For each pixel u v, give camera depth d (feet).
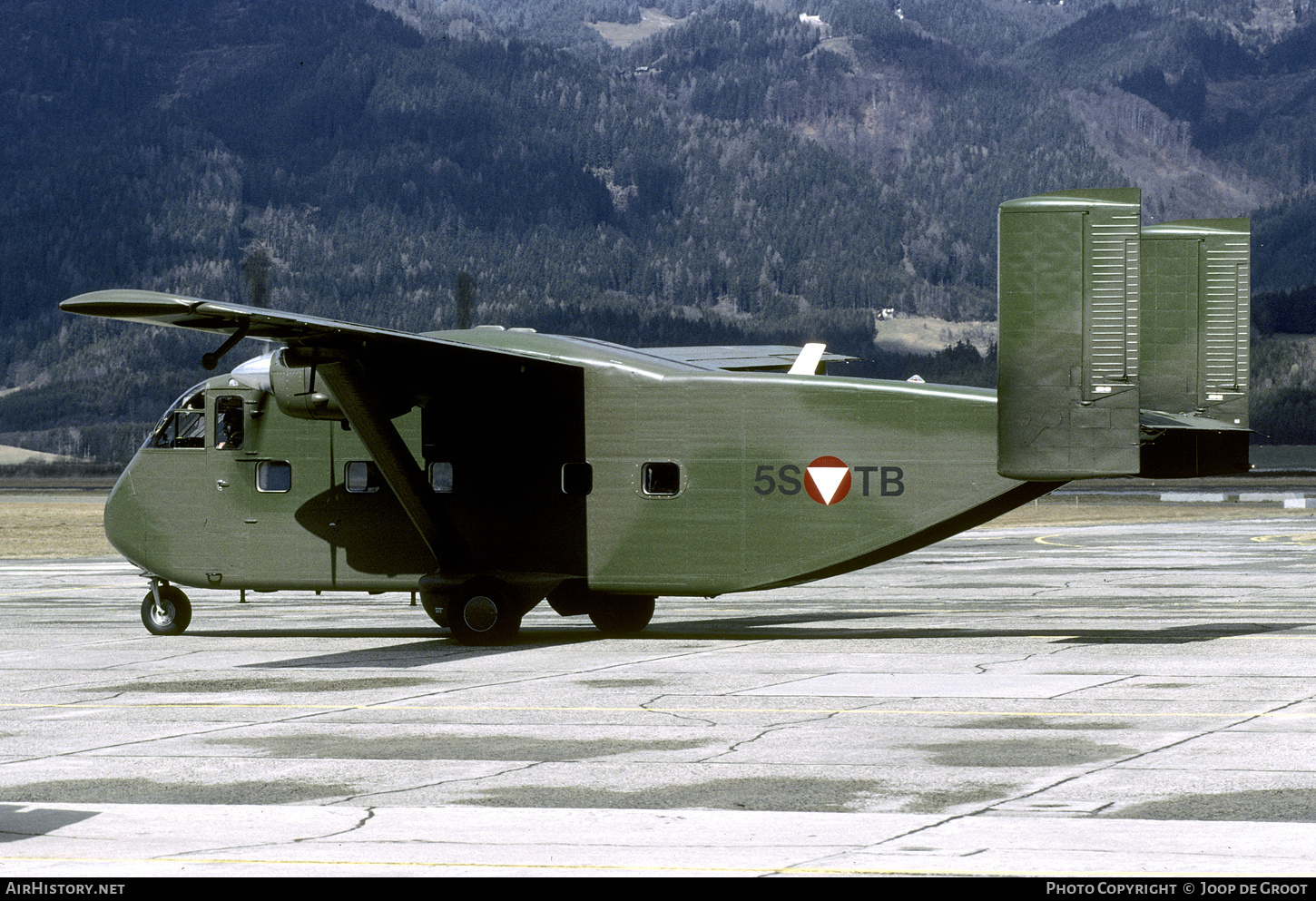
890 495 145.89
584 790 77.15
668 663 131.95
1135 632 155.43
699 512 148.97
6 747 92.32
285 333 134.72
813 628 166.71
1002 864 60.44
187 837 67.15
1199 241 146.61
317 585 159.53
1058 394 135.64
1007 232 136.77
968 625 166.50
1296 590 217.56
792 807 72.59
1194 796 73.72
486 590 149.38
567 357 152.76
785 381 148.15
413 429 154.92
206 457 163.12
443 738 94.17
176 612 168.35
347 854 63.46
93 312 122.01
